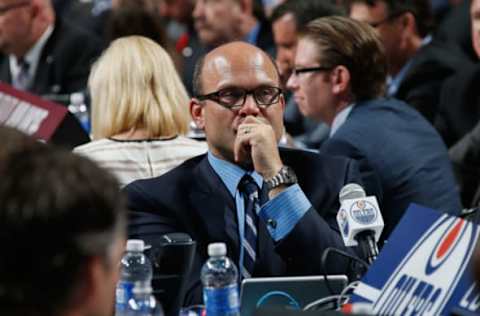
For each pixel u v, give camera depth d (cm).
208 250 809
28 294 457
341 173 909
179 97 1077
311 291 759
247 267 858
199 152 1059
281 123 900
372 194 1123
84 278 463
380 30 1463
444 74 1484
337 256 835
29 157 470
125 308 749
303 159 920
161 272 779
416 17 1477
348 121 1150
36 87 1747
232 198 885
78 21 2108
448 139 1462
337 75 1159
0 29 1719
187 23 2119
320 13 1516
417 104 1480
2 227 455
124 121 1051
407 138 1147
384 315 683
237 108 885
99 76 1073
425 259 689
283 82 1576
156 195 887
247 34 1917
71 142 1067
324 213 890
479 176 1299
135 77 1062
